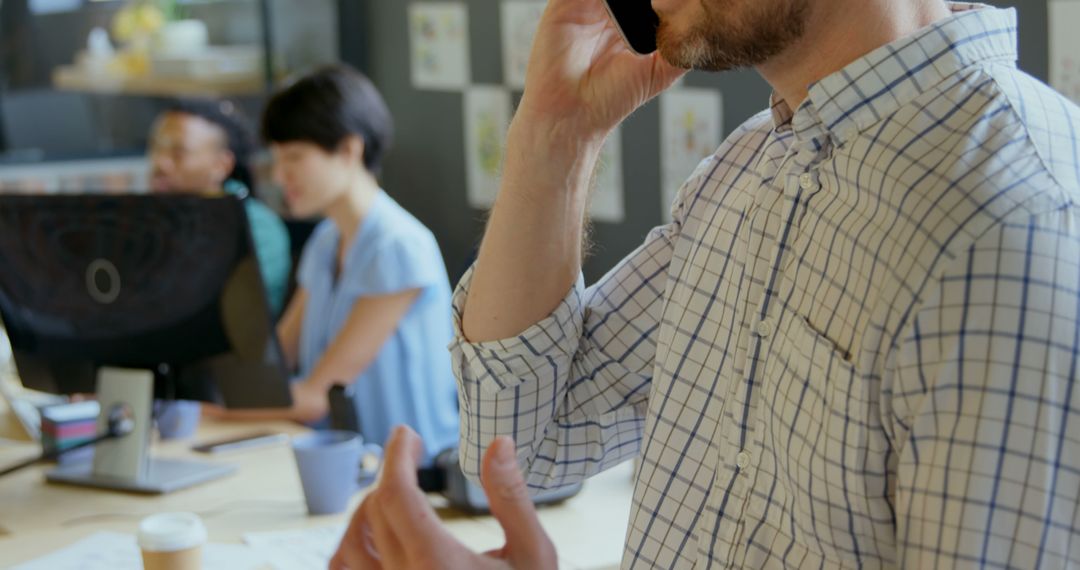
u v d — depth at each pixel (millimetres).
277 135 2955
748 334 1101
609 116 1242
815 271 1008
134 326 2357
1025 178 888
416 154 4328
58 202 2379
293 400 2408
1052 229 863
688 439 1174
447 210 4227
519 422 1282
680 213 1288
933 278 888
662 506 1188
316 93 2947
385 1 4363
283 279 3746
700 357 1176
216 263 2316
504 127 3908
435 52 4164
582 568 1833
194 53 4496
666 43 1075
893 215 940
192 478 2291
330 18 4473
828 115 1015
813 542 992
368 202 3035
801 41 1035
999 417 843
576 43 1240
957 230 887
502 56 3885
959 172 914
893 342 909
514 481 820
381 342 2947
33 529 2088
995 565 843
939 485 860
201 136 3746
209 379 2385
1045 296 847
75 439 2443
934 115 964
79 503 2221
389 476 801
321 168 2963
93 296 2375
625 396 1338
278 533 2010
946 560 854
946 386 866
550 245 1255
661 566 1183
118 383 2330
